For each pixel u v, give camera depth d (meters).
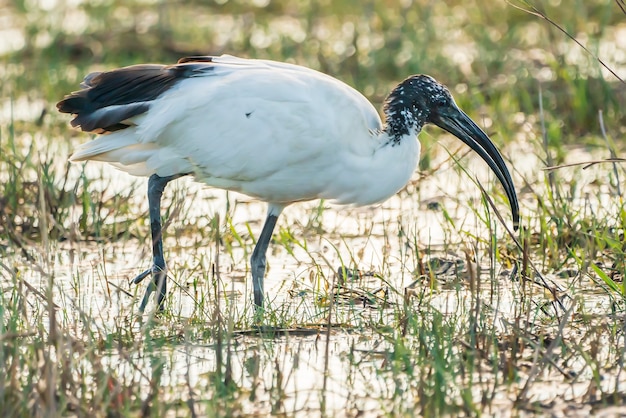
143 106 10.50
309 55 20.80
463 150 15.71
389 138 11.02
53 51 21.62
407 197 14.47
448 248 12.30
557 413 7.95
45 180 13.52
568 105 17.39
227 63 10.93
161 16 22.56
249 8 25.22
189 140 10.48
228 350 8.51
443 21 22.97
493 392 8.18
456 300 10.66
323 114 10.46
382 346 9.39
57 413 7.48
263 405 8.20
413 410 8.00
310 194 10.91
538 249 12.00
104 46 21.73
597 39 19.42
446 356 8.68
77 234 11.96
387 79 19.88
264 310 10.16
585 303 10.33
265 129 10.38
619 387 8.37
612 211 12.89
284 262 12.34
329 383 8.60
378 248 12.63
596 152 15.75
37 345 8.41
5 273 11.33
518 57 20.11
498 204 13.54
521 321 9.88
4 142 16.27
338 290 10.80
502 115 16.78
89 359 8.59
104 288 11.17
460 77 19.48
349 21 23.39
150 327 9.59
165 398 8.32
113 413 7.83
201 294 10.71
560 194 13.50
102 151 10.80
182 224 13.01
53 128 17.28
